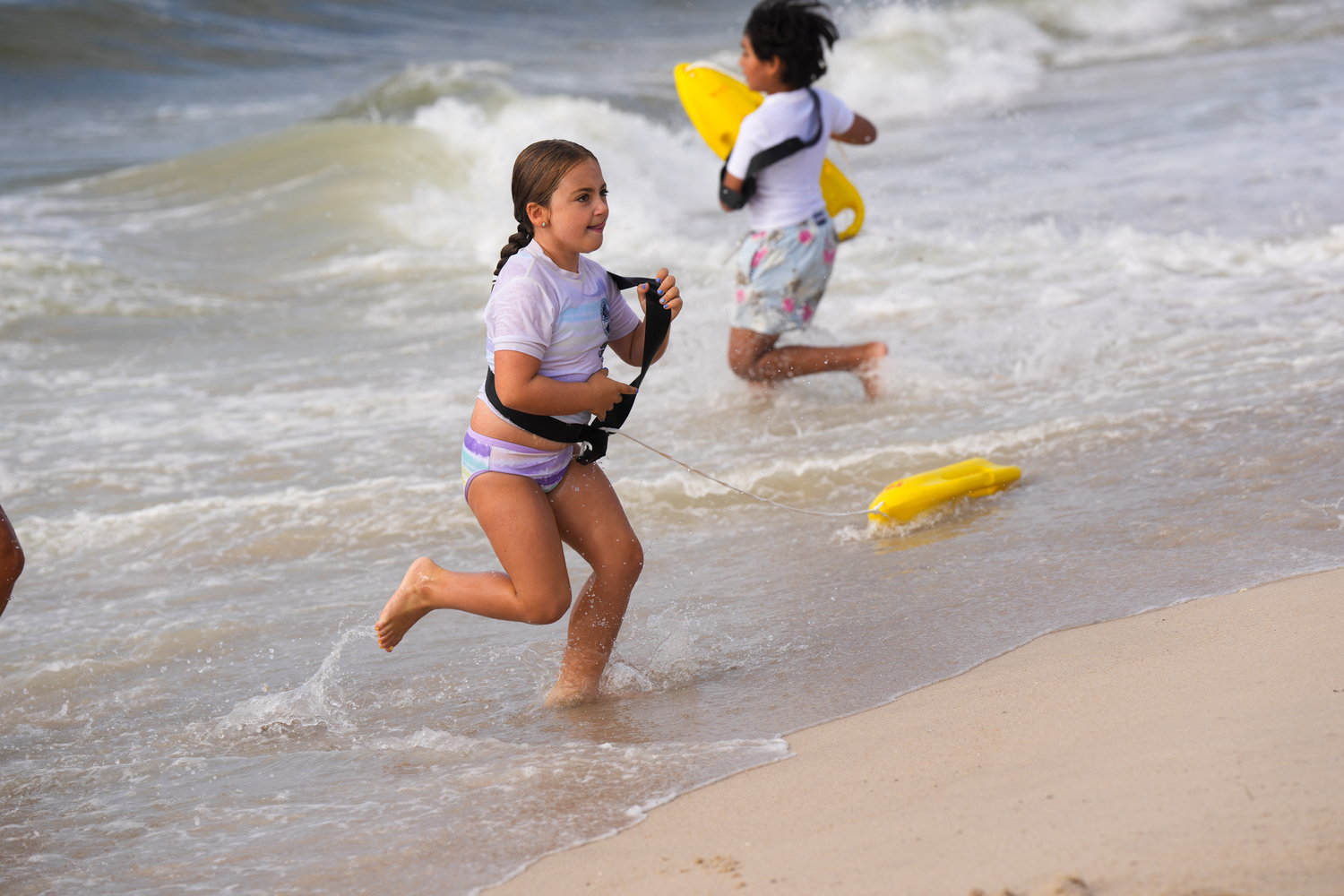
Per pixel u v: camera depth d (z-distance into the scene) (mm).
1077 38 61969
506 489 8422
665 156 36656
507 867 6445
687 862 6137
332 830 7211
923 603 9914
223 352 20969
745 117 16109
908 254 23484
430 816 7188
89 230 29453
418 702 9289
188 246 28406
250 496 14328
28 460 15930
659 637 10008
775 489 13562
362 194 31000
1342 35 52094
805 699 8359
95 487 14922
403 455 15656
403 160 33312
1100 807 5797
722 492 13570
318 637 10758
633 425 16312
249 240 28750
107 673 10250
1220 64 47625
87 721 9391
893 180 31141
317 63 59500
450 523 13375
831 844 6023
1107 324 18078
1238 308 18188
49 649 10734
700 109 17484
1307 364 15078
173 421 17438
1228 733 6387
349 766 8219
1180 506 11188
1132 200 26125
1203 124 34281
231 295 24703
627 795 7105
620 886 5996
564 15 77375
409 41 66750
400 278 25609
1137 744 6508
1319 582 8828
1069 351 16922
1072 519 11391
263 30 65062
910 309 20125
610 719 8508
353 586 11898
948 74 48906
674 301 8609
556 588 8469
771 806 6652
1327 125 31734
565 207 7941
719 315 20406
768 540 12141
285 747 8656
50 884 6887
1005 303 19938
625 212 29891
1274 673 7230
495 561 12312
